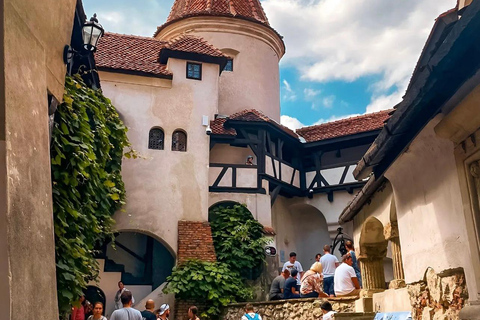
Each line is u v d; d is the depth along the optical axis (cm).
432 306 508
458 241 437
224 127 1783
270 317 1170
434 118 436
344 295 938
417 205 547
